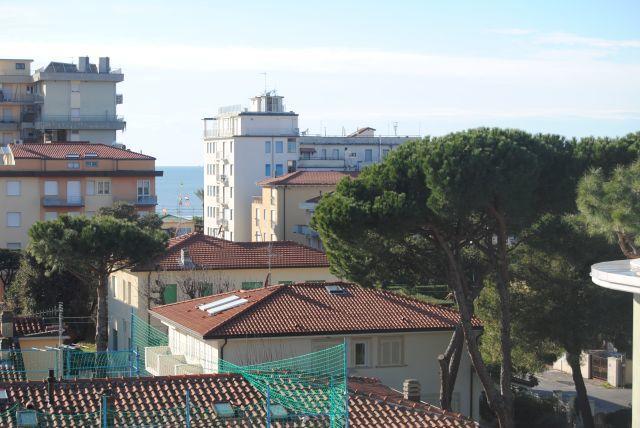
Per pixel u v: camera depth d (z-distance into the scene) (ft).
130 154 379.14
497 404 145.28
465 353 167.32
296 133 502.38
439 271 151.53
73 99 498.69
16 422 101.19
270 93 511.81
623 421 170.60
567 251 157.99
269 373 121.70
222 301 171.01
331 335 158.10
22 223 364.38
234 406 108.68
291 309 163.02
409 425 108.78
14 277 297.74
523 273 163.84
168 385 112.06
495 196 140.46
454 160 135.95
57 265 231.91
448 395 151.12
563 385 216.33
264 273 237.04
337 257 152.87
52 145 383.04
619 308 160.25
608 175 136.98
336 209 142.31
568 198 143.95
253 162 493.77
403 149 147.54
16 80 505.25
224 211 504.43
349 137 536.42
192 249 239.50
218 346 153.28
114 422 103.50
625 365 215.51
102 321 229.86
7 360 139.33
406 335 163.02
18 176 363.15
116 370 159.43
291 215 398.21
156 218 348.59
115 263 233.35
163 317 176.24
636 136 147.95
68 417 103.45
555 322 161.89
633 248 119.75
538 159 140.97
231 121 510.17
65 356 157.38
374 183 146.51
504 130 147.02
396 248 150.82
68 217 232.53
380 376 161.48
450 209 137.18
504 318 145.89
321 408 109.81
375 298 169.99
